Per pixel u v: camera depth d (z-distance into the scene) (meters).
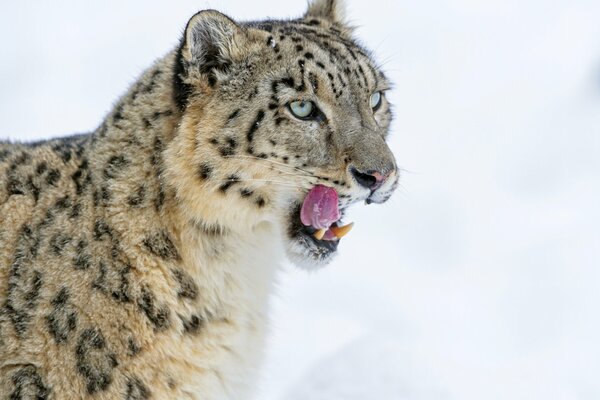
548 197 26.75
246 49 9.43
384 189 9.52
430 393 12.04
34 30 35.66
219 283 9.38
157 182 9.13
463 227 24.38
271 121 9.27
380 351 12.81
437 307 19.77
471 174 27.80
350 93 9.62
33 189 9.22
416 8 39.66
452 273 21.73
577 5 41.25
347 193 9.39
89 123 28.56
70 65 33.25
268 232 9.69
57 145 9.61
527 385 12.38
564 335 18.80
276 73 9.38
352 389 12.19
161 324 8.97
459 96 33.53
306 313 18.69
